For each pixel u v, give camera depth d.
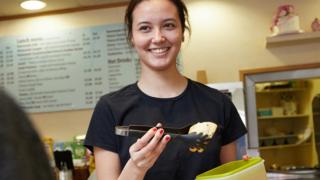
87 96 2.64
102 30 2.64
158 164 0.89
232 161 0.95
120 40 2.62
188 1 2.54
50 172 0.25
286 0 2.44
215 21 2.51
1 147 0.23
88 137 0.95
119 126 0.85
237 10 2.50
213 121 0.96
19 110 0.25
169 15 0.95
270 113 2.41
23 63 2.74
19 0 2.47
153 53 0.95
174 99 0.97
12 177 0.22
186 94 0.98
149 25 0.95
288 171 2.29
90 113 2.63
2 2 2.49
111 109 0.95
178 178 0.90
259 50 2.45
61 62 2.69
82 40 2.67
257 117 2.41
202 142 0.81
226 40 2.49
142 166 0.77
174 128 0.84
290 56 2.41
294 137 2.39
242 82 2.32
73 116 2.66
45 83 2.70
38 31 2.73
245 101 2.42
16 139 0.23
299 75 2.40
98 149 0.94
